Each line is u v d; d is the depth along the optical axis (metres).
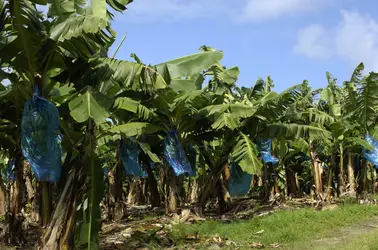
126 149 14.27
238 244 10.19
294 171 22.31
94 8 7.91
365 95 15.13
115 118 13.37
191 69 8.74
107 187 17.75
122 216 15.78
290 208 16.78
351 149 17.47
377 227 11.95
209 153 16.16
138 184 24.00
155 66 8.71
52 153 7.96
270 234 10.98
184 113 13.48
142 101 11.68
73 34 7.43
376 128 15.79
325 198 16.91
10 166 14.73
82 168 8.15
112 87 9.03
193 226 12.54
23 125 7.94
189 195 22.25
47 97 8.48
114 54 9.40
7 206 10.86
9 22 8.02
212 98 14.52
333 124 15.20
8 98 9.40
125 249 9.91
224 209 17.03
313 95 16.19
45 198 10.44
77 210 8.57
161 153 15.34
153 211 18.22
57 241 7.93
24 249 10.41
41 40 7.58
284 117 15.08
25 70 8.08
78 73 8.12
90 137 8.28
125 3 7.97
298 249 9.36
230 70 15.40
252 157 12.48
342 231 11.56
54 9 8.16
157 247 10.04
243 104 13.51
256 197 21.72
